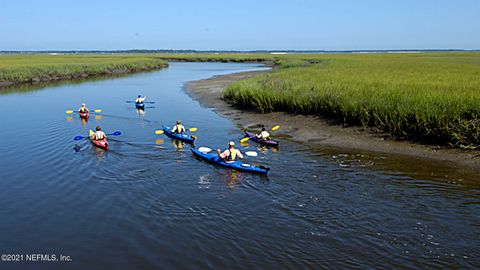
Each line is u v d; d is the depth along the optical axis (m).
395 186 12.49
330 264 8.33
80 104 31.00
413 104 18.19
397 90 22.25
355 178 13.25
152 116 25.38
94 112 27.05
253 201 11.52
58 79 56.50
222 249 8.96
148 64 83.56
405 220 10.13
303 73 39.62
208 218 10.48
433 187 12.37
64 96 36.22
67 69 59.38
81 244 9.20
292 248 8.96
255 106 25.20
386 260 8.41
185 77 58.06
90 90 41.34
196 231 9.79
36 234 9.68
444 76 31.83
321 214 10.59
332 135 18.92
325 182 12.91
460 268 8.07
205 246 9.09
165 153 16.48
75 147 17.11
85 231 9.80
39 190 12.41
